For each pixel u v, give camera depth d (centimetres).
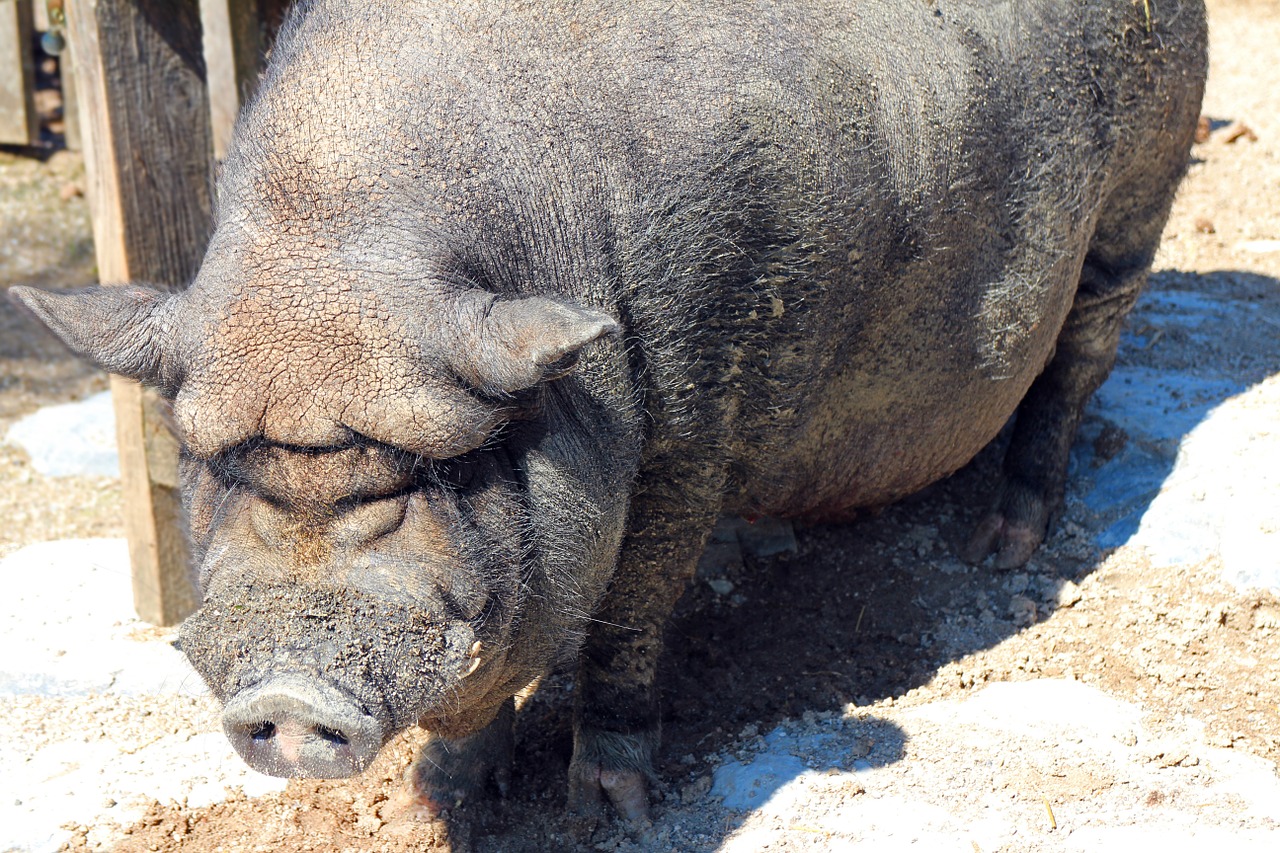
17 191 970
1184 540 486
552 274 328
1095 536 512
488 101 318
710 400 376
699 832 383
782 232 371
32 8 1007
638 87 343
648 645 405
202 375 288
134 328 302
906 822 369
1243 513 478
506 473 315
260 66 502
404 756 438
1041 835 360
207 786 422
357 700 275
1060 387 528
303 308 288
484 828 405
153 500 501
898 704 439
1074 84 462
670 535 391
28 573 554
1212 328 638
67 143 1016
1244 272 719
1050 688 436
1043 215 460
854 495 465
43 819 402
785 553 535
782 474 426
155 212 491
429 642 287
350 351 285
